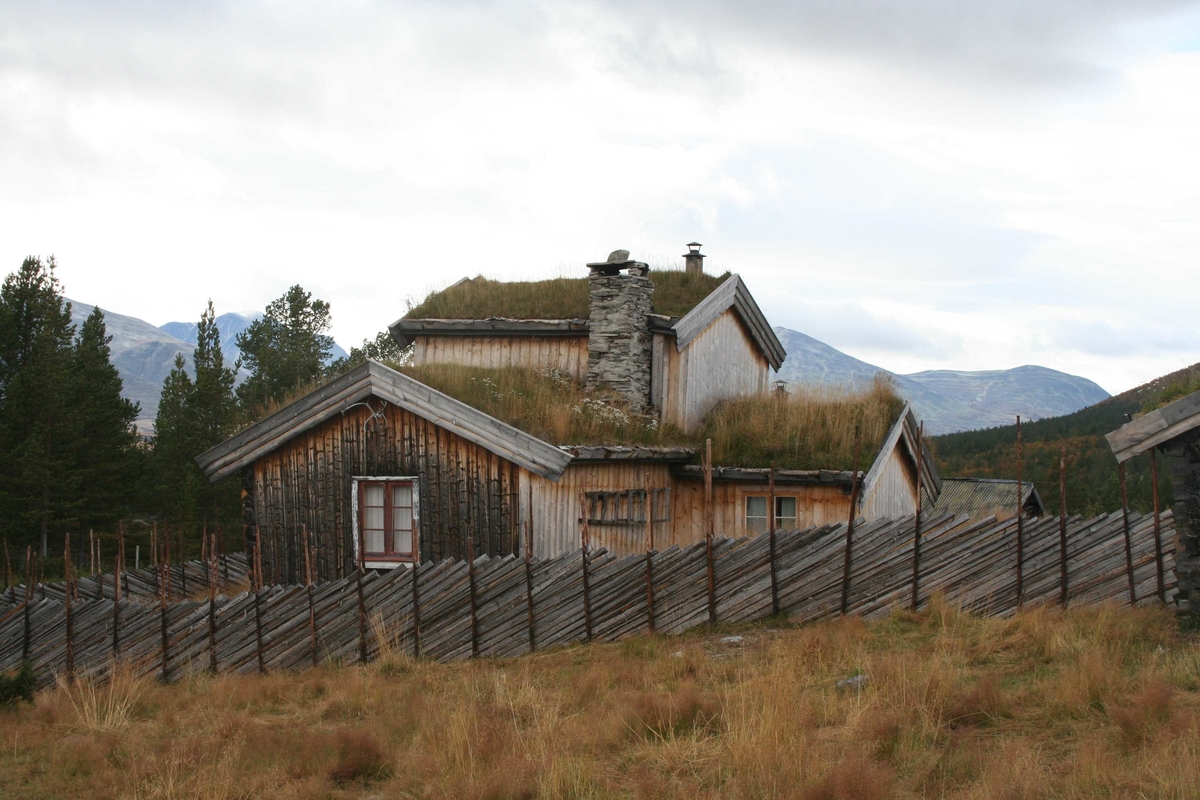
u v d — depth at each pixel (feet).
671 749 27.20
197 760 30.27
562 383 62.90
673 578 42.83
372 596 43.98
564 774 25.72
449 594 43.50
